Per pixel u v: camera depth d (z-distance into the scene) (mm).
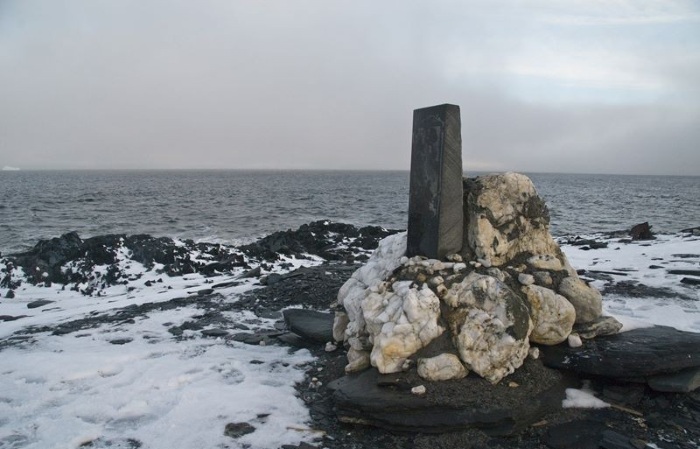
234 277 12984
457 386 4633
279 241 18797
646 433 4328
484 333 4883
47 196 52844
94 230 27000
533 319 5238
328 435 4480
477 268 5527
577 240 17125
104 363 6180
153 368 6020
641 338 5305
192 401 5039
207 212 38438
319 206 45500
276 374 5848
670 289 8695
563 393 4891
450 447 4199
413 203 5953
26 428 4625
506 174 5988
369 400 4484
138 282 13578
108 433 4520
